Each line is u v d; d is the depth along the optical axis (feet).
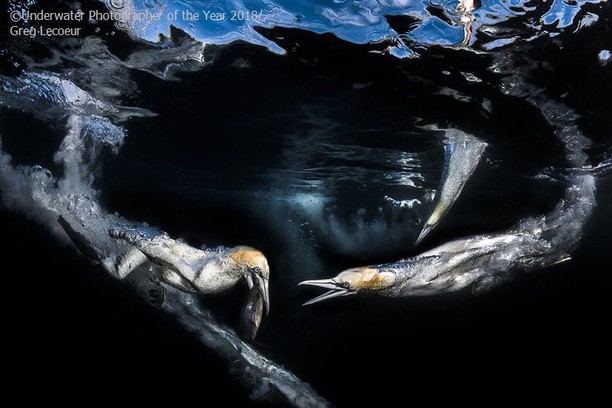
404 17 19.08
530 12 18.11
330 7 18.86
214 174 65.26
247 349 28.14
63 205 20.98
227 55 24.12
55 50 24.86
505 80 24.67
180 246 18.06
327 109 31.81
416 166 50.03
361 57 22.97
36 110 38.52
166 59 25.08
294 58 23.72
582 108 28.22
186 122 37.91
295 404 27.58
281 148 44.75
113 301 74.28
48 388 41.83
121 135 43.75
